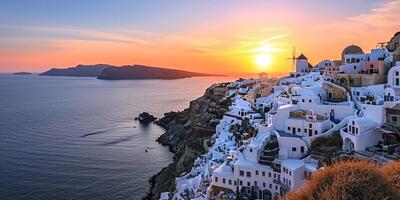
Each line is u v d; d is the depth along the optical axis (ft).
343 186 126.41
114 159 585.22
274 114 354.95
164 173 490.08
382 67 386.73
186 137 641.40
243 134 405.80
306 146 294.87
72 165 548.72
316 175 140.77
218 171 304.50
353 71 418.10
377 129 270.87
